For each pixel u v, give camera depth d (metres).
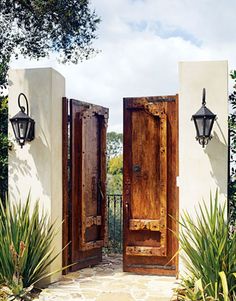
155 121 5.35
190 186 4.86
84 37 8.80
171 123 5.27
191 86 4.88
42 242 4.69
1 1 8.45
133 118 5.43
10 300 4.29
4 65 6.57
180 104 4.90
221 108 4.79
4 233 4.69
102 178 5.96
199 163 4.84
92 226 5.79
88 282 4.98
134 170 5.42
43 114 5.08
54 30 8.62
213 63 4.82
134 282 4.98
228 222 4.66
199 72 4.86
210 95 4.82
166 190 5.27
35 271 4.61
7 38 8.67
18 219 4.71
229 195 5.12
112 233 7.20
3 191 5.62
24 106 5.14
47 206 5.04
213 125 4.79
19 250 4.51
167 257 5.30
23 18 8.60
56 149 5.21
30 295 4.48
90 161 5.73
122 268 5.72
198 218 4.41
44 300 4.33
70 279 5.13
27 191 5.12
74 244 5.50
